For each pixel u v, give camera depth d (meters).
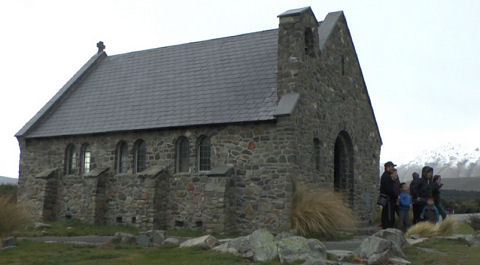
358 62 24.38
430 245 12.16
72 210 22.86
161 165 20.84
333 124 20.97
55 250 12.30
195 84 22.22
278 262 9.98
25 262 10.69
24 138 24.73
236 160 18.86
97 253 11.62
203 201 19.48
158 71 24.75
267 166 18.05
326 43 20.91
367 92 25.12
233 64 22.14
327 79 20.80
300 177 17.97
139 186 20.61
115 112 23.27
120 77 26.06
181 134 20.45
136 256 11.23
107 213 21.98
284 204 17.42
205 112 20.09
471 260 10.01
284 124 17.78
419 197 16.03
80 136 23.33
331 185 20.39
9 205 14.86
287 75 18.45
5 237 13.85
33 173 24.53
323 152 19.89
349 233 16.47
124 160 22.20
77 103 25.70
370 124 25.19
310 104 19.02
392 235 11.33
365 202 23.39
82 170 23.25
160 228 20.16
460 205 38.94
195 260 10.29
